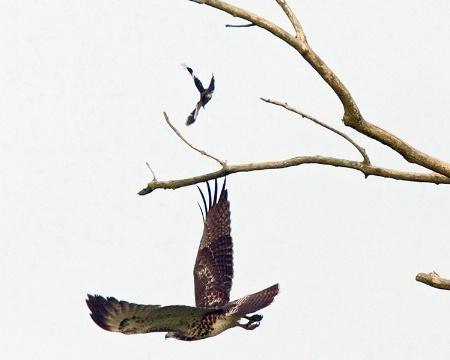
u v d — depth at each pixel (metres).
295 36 16.91
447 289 17.61
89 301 16.12
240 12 16.80
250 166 17.80
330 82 17.02
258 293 17.12
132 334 16.33
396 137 17.38
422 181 17.83
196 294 19.03
